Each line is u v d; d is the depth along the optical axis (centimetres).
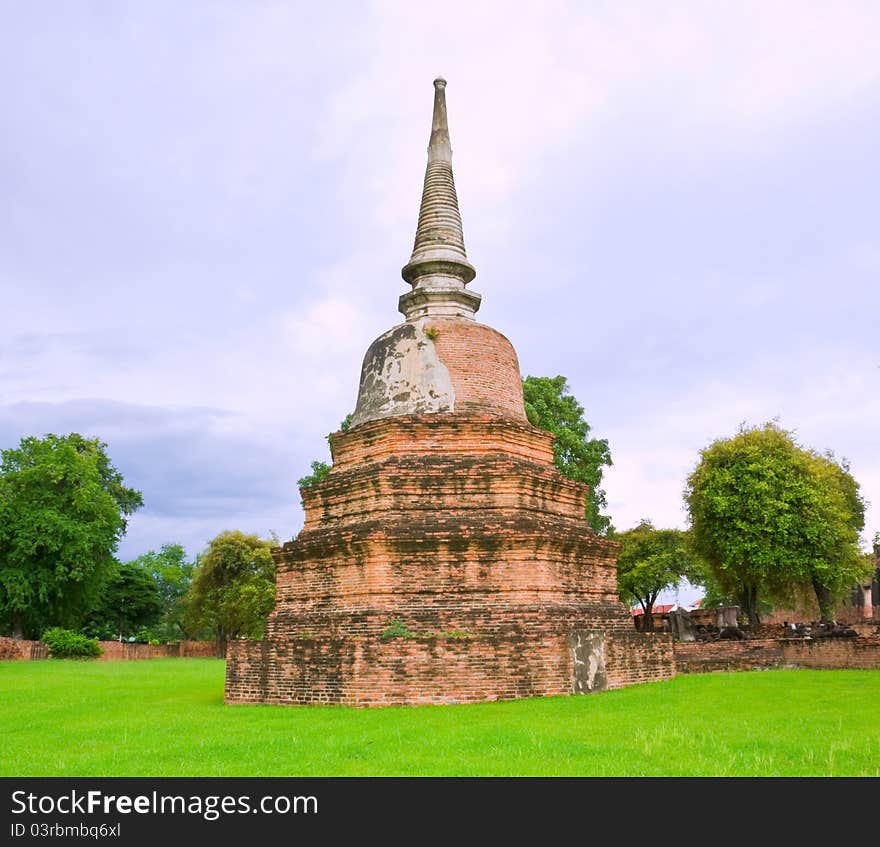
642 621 5325
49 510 6419
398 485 2659
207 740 1694
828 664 3522
